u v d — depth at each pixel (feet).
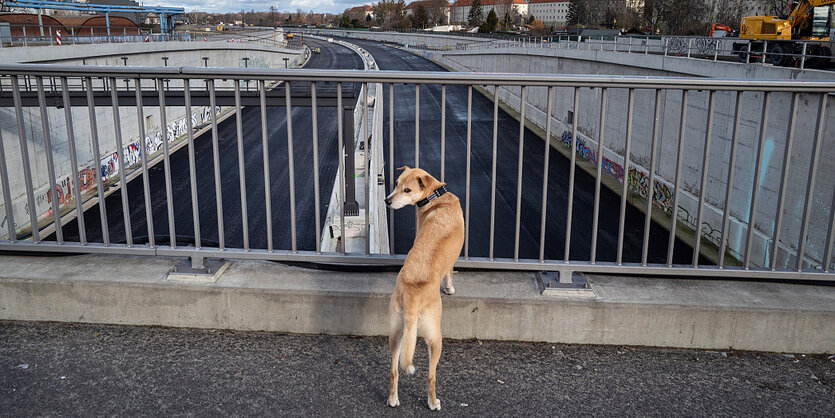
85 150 95.61
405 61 354.74
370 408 9.18
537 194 98.84
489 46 228.43
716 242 74.59
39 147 81.87
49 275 11.83
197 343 11.09
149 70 11.29
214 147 11.69
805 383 10.06
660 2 308.19
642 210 89.61
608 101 109.60
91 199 92.99
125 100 75.82
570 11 431.02
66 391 9.39
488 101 197.47
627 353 11.03
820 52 72.08
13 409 8.89
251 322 11.63
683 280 12.21
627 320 11.20
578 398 9.53
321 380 9.93
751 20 79.56
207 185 103.09
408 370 8.75
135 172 109.40
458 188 101.91
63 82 11.69
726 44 85.71
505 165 117.39
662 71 88.48
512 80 11.11
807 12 74.64
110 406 9.03
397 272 12.38
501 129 152.76
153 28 168.66
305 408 9.12
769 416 9.12
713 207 75.51
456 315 11.34
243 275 12.09
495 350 11.07
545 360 10.72
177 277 11.80
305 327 11.57
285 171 112.16
